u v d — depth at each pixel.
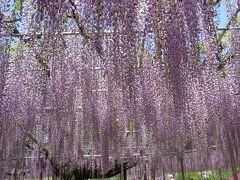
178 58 3.61
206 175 17.30
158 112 6.04
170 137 7.10
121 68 3.69
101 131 7.00
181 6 3.49
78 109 7.12
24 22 4.31
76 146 7.51
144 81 5.21
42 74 5.49
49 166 10.84
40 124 6.71
